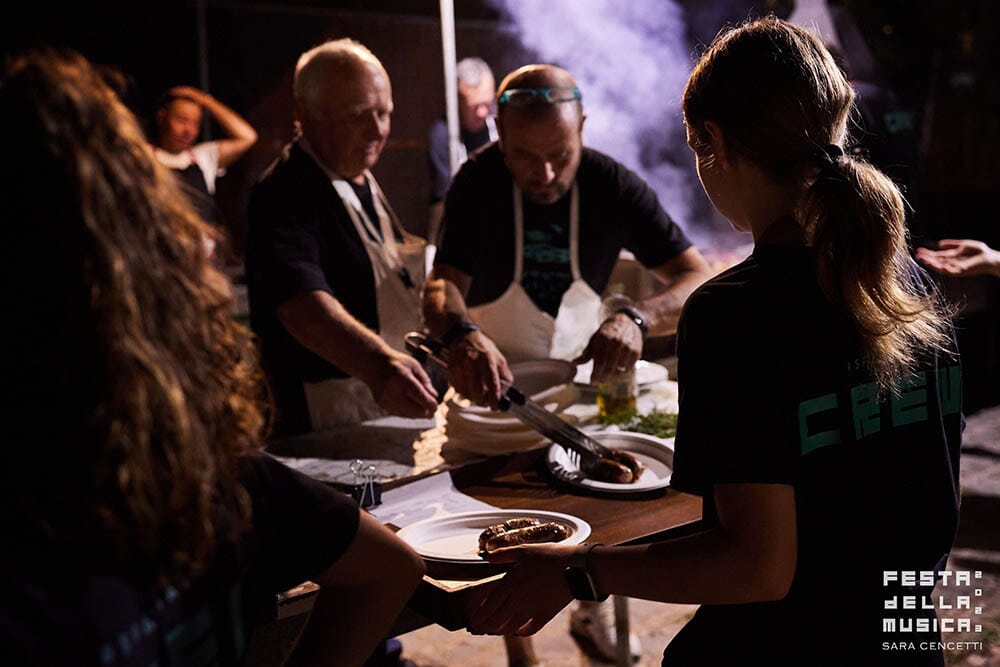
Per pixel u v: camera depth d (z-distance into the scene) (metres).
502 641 3.14
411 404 2.07
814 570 1.14
